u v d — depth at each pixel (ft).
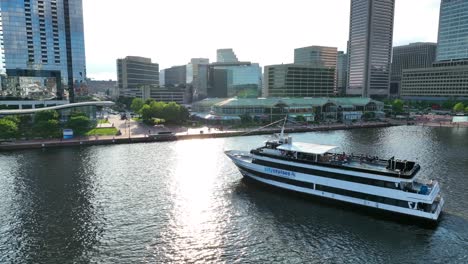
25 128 489.26
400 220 199.41
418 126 652.07
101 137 474.90
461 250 166.09
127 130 549.95
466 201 225.76
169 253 165.78
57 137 470.39
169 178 284.00
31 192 247.70
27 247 170.81
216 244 174.29
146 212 213.25
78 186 261.65
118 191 250.98
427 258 159.94
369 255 163.43
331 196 226.79
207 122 653.71
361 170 213.46
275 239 179.32
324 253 165.78
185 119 648.38
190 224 196.75
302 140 480.23
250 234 184.96
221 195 243.60
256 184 268.00
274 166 253.44
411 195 195.31
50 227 192.24
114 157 363.56
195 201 231.91
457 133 547.08
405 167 208.44
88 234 184.24
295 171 241.76
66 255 163.63
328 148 249.34
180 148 416.67
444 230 186.19
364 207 214.48
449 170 300.40
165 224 196.65
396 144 441.27
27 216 206.18
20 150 402.31
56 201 230.48
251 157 288.51
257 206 223.10
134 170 308.81
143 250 168.35
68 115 557.33
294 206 222.69
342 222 198.49
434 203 202.08
